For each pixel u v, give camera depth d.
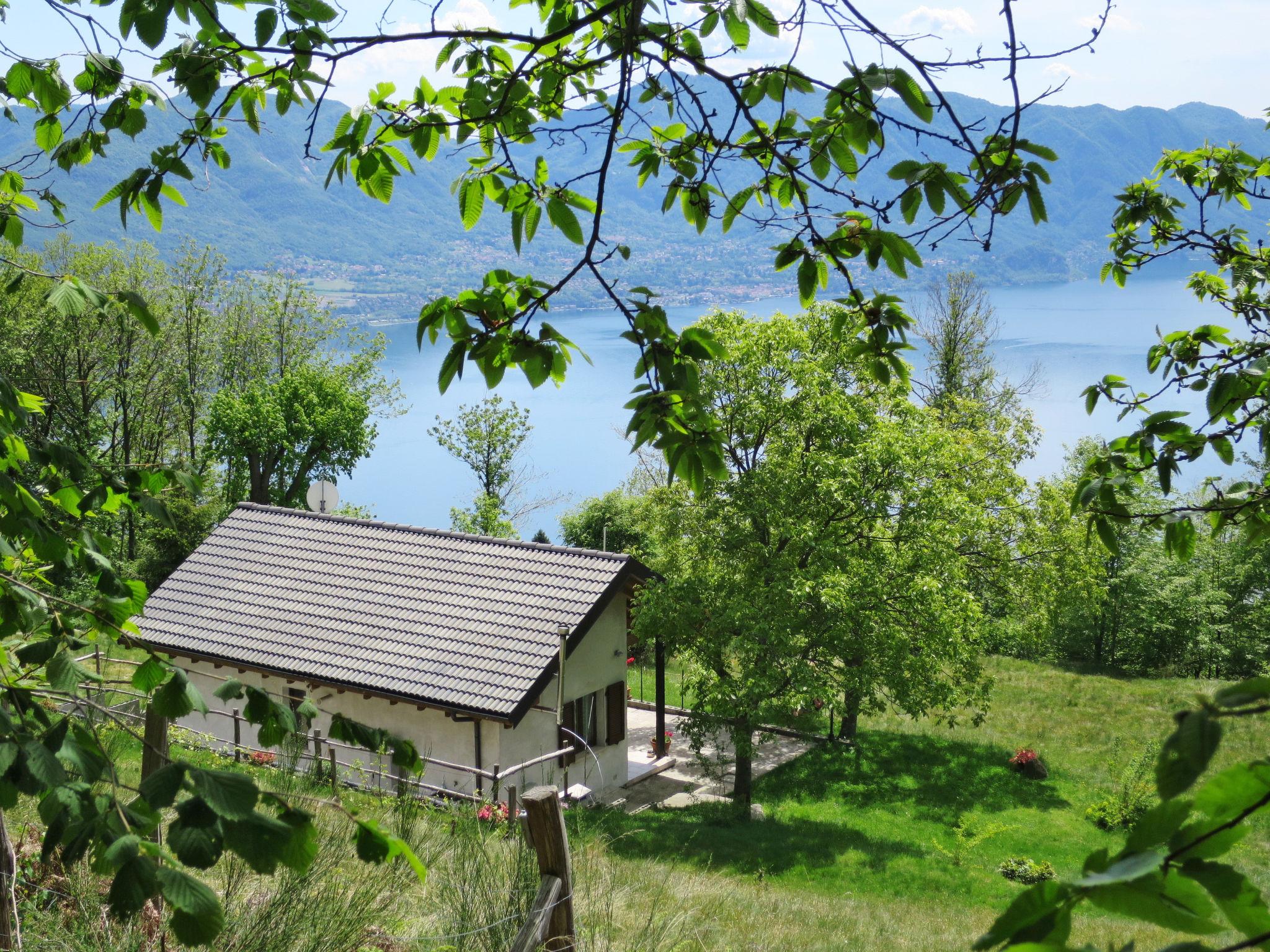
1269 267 5.31
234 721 19.06
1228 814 0.89
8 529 2.63
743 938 8.34
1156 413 4.01
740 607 18.38
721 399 19.84
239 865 5.67
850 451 19.56
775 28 2.45
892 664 18.64
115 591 2.67
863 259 2.67
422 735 17.70
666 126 3.11
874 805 21.48
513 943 4.89
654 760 22.41
